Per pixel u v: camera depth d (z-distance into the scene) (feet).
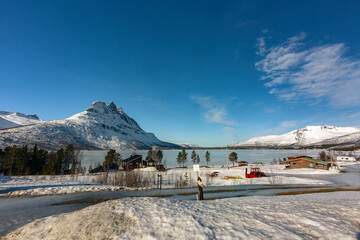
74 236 28.68
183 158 311.88
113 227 29.81
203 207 38.40
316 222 26.71
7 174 180.34
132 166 258.57
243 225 27.22
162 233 26.37
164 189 96.58
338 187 96.94
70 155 262.06
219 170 212.02
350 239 21.63
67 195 76.54
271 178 131.64
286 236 22.91
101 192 82.84
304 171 185.57
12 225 39.50
